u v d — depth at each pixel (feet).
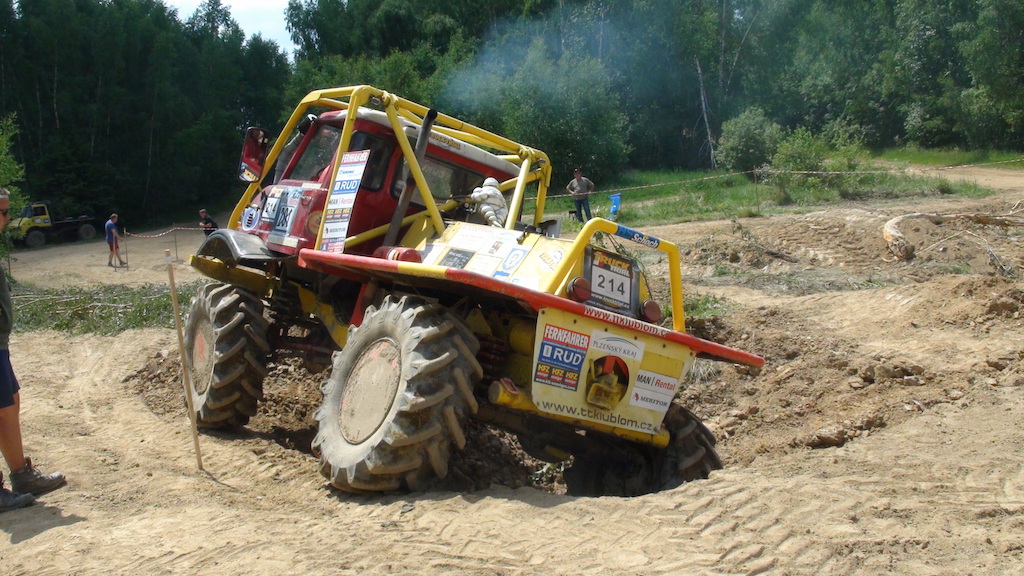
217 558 13.20
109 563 13.35
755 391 25.09
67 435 22.31
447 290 18.12
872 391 23.58
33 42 150.20
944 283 33.04
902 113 151.94
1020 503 14.30
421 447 15.53
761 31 172.65
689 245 52.19
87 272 80.79
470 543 13.12
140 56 162.09
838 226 52.95
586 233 16.87
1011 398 21.84
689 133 172.35
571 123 121.80
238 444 21.17
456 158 22.94
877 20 166.61
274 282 24.31
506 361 18.30
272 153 24.89
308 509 15.92
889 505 14.11
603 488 19.79
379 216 21.59
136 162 157.07
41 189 143.95
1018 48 127.95
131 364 31.73
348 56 190.70
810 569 11.70
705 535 12.91
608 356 16.67
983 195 72.08
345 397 17.22
